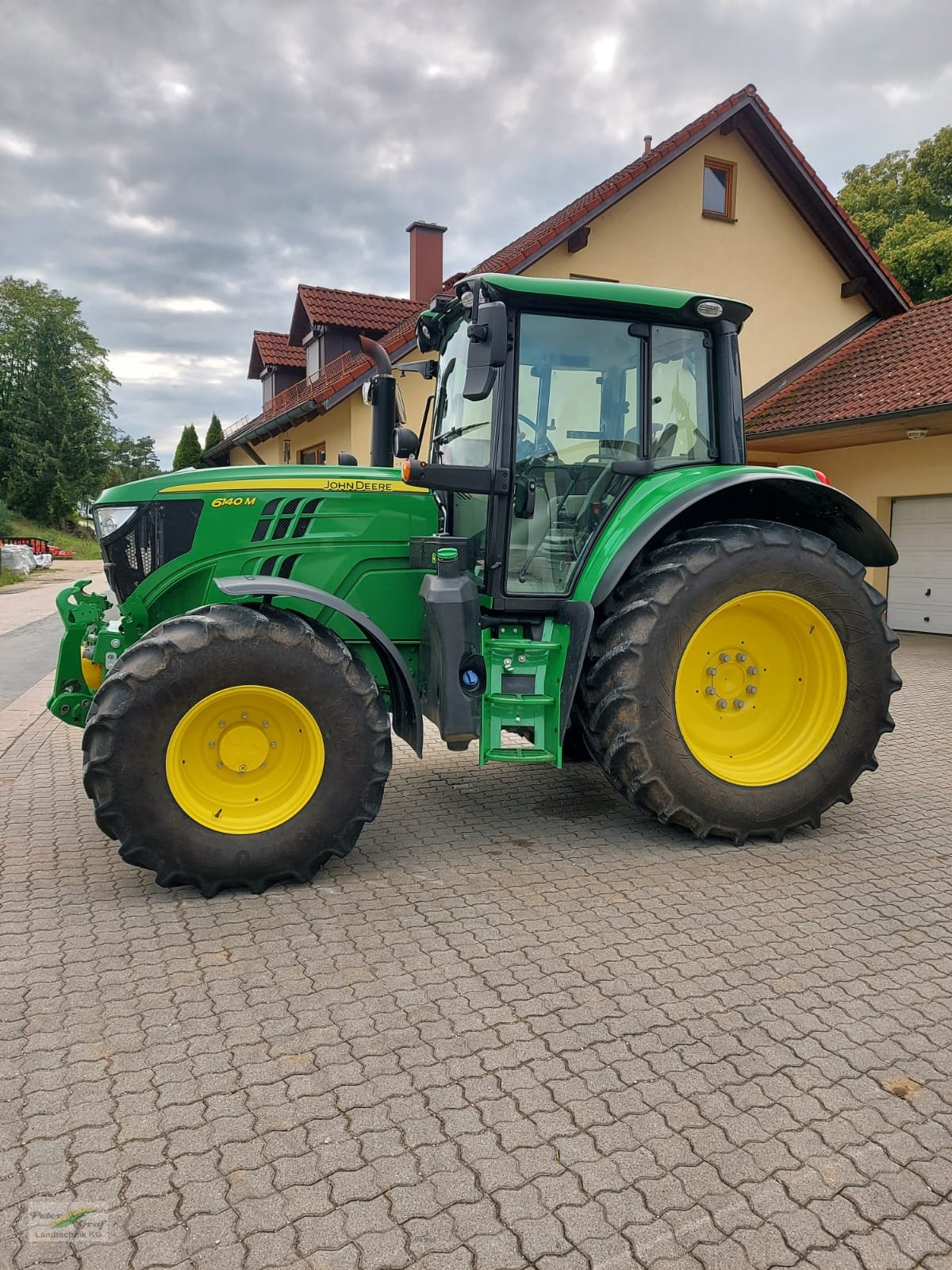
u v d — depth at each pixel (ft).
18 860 13.01
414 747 12.77
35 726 22.97
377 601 13.82
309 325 62.03
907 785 16.99
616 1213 6.23
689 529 13.99
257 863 11.46
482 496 13.66
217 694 11.25
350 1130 7.06
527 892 11.69
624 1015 8.71
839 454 43.14
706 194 46.91
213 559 13.24
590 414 13.71
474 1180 6.53
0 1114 7.22
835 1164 6.73
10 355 167.84
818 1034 8.42
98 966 9.69
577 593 13.41
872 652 13.65
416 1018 8.66
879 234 75.72
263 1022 8.56
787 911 11.16
